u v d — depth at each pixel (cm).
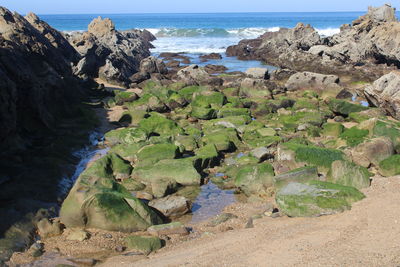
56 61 3491
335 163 1798
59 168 2050
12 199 1697
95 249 1430
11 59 2445
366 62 5106
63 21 19212
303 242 1265
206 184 2014
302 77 4091
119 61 5119
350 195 1532
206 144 2458
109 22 6253
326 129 2661
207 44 8962
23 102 2439
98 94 3869
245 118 2950
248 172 1922
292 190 1589
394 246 1162
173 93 3716
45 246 1459
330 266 1100
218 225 1602
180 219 1691
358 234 1270
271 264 1155
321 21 17612
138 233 1559
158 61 5378
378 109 3048
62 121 2875
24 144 2295
